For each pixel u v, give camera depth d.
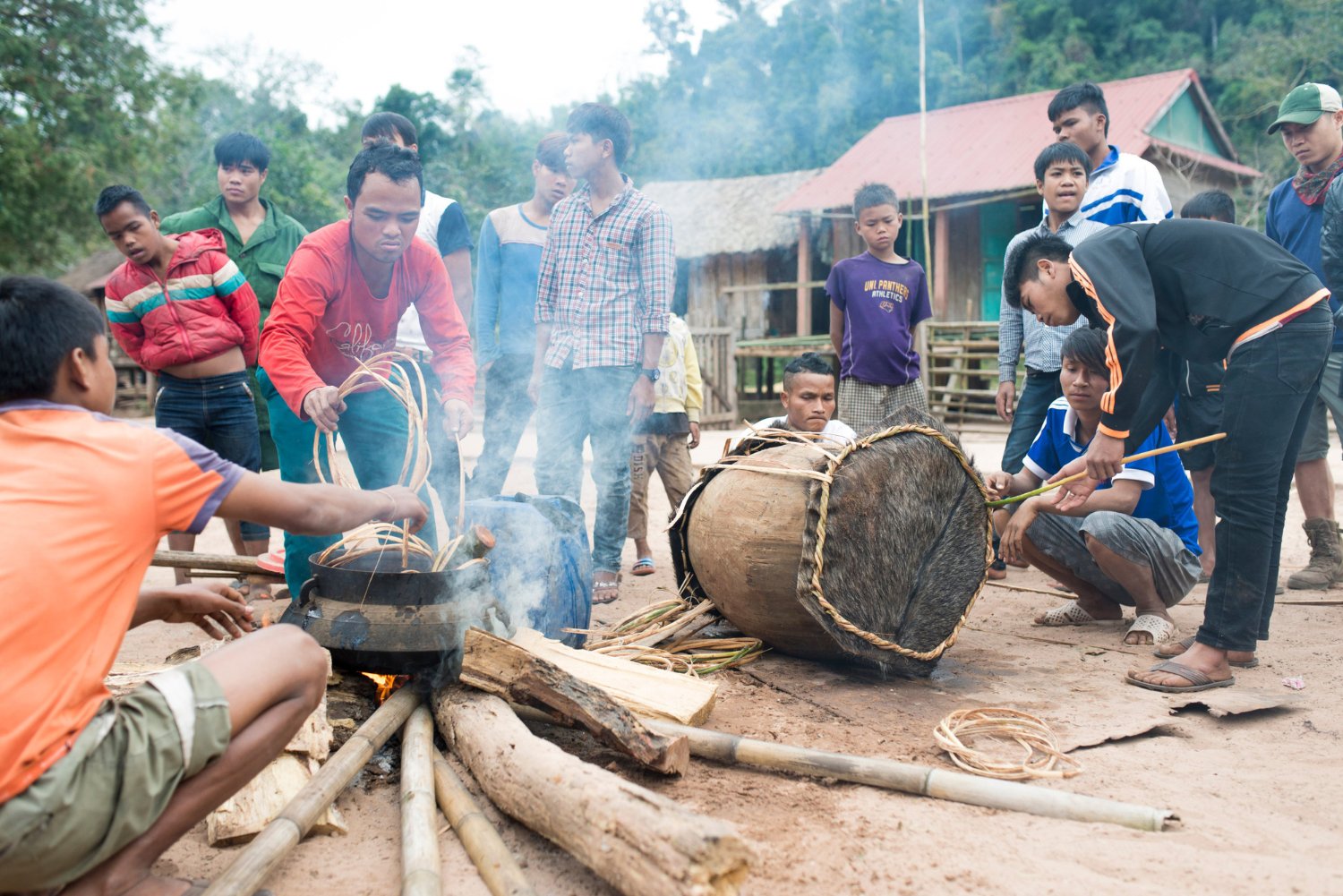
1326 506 5.20
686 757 2.82
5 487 1.93
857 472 3.58
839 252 20.42
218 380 5.20
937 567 3.76
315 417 3.51
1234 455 3.56
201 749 2.04
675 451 5.95
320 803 2.45
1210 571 5.41
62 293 2.10
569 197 5.24
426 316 4.20
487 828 2.43
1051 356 5.31
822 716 3.35
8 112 19.45
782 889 2.22
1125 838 2.46
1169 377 3.98
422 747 2.80
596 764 2.91
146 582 5.81
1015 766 2.82
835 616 3.49
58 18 19.75
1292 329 3.50
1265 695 3.41
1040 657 4.04
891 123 21.70
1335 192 4.97
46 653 1.89
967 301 19.53
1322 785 2.78
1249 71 28.84
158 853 2.09
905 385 6.01
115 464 2.02
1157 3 33.50
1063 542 4.42
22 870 1.87
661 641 3.98
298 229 6.07
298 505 2.28
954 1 34.16
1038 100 20.50
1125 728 3.18
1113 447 3.56
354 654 2.96
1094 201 5.21
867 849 2.41
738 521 3.79
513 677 2.86
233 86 40.22
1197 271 3.58
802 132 31.98
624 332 5.05
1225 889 2.22
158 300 5.02
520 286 5.78
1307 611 4.70
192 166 31.55
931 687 3.66
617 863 2.09
